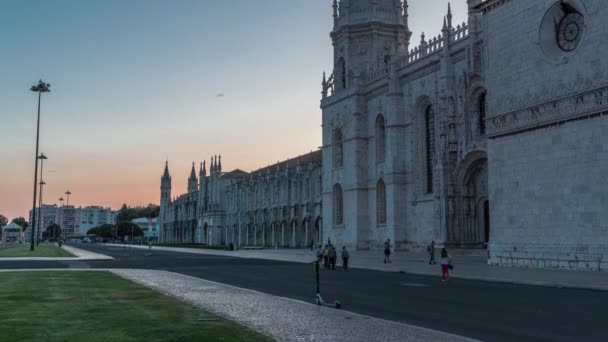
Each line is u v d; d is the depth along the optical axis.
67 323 16.39
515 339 15.07
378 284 32.12
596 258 37.38
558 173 40.78
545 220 41.62
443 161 61.19
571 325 17.34
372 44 85.12
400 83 72.94
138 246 161.75
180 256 78.38
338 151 88.44
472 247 60.44
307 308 20.84
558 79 41.22
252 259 66.81
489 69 48.09
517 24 45.31
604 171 37.38
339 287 30.28
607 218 36.97
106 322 16.62
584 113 38.84
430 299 24.38
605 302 23.02
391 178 71.69
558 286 29.67
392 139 72.06
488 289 28.72
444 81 62.12
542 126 42.34
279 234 131.00
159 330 15.24
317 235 115.31
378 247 77.44
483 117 58.56
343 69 88.88
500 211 46.12
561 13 41.91
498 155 46.75
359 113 81.69
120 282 31.97
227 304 21.89
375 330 15.94
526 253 43.03
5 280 32.66
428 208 67.25
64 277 35.41
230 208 166.75
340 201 88.19
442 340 14.45
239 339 14.08
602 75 37.88
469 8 58.56
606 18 37.94
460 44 60.62
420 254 65.75
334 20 90.19
